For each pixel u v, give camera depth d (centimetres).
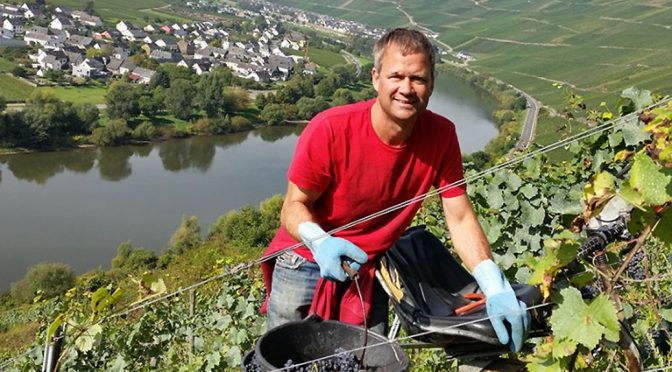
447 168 347
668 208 232
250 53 14138
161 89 8131
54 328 386
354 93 11050
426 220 761
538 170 748
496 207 644
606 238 262
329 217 353
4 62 10438
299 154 341
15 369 872
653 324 404
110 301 389
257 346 281
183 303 1208
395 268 327
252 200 5400
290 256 378
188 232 4281
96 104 8719
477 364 303
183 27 17525
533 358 269
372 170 335
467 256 334
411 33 313
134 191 5422
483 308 304
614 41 15000
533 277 246
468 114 9775
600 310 233
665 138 229
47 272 3609
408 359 281
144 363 1027
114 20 16525
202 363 832
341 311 360
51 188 5381
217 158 6738
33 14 14775
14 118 6369
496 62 15050
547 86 11769
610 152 625
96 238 4466
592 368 261
